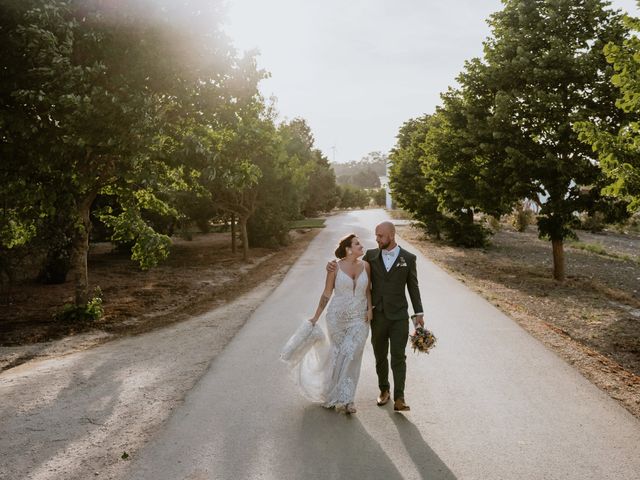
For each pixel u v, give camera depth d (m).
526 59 14.19
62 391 5.79
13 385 6.11
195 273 18.36
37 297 14.16
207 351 7.30
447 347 7.10
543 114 13.89
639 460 3.82
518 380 5.68
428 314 9.37
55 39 6.97
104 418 4.89
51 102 7.25
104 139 7.83
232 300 12.21
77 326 10.10
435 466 3.78
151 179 9.01
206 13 8.77
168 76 8.80
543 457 3.89
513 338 7.55
